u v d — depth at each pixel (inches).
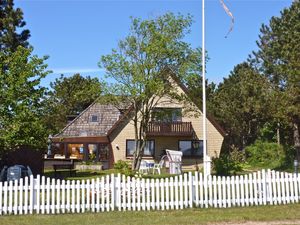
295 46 1270.9
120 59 1095.0
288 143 1803.6
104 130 1700.3
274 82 1482.5
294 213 499.2
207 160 660.7
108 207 532.1
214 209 533.6
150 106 1189.1
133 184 539.2
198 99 1327.5
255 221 464.1
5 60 707.4
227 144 2018.9
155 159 1513.3
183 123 1496.1
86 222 458.6
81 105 2573.8
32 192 519.8
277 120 1348.4
